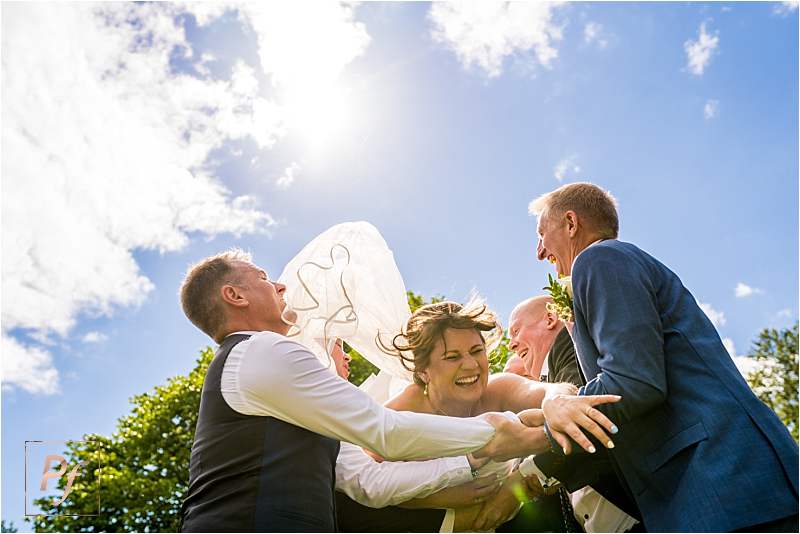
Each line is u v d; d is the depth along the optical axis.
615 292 2.87
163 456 16.55
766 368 18.39
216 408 2.95
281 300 3.52
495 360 3.92
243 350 3.01
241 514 2.70
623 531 3.37
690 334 2.88
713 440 2.65
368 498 3.17
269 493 2.74
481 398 3.66
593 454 3.26
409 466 3.16
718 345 2.89
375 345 3.96
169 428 16.97
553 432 2.87
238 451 2.84
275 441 2.85
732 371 2.81
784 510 2.51
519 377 3.71
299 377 2.92
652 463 2.77
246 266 3.45
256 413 2.91
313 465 2.88
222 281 3.37
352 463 3.22
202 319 3.37
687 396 2.76
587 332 3.06
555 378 3.92
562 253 3.46
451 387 3.59
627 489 3.04
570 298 3.41
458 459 3.12
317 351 3.81
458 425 3.02
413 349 3.67
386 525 3.40
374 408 2.96
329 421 2.89
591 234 3.41
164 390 17.67
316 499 2.81
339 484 3.19
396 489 3.12
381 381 4.18
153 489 15.39
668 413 2.78
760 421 2.67
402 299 4.02
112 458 16.36
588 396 2.80
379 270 4.06
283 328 3.46
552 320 4.39
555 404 2.90
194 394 17.16
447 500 3.36
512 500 3.38
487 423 3.07
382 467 3.19
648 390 2.72
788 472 2.58
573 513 3.68
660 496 2.75
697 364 2.81
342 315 3.85
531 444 3.01
